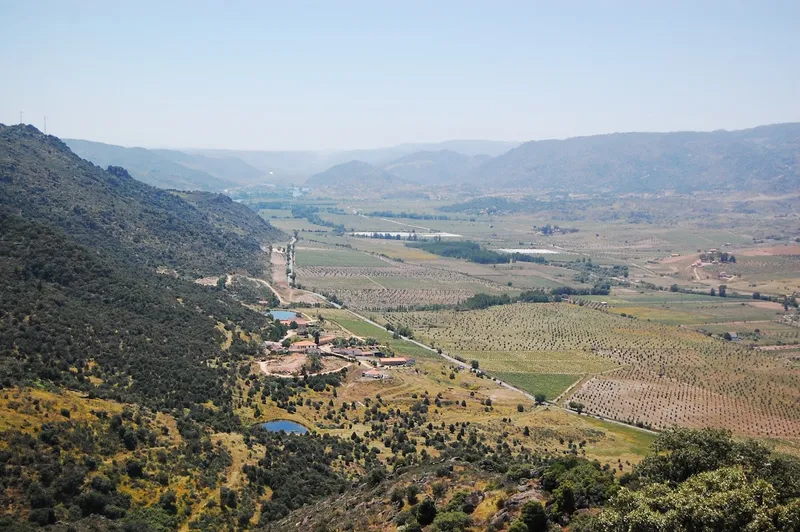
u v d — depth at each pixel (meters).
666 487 92.06
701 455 105.75
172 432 179.75
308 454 190.88
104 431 166.12
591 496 110.31
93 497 144.75
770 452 104.94
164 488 157.62
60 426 159.50
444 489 133.25
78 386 186.50
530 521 105.25
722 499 82.94
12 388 167.62
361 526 125.38
